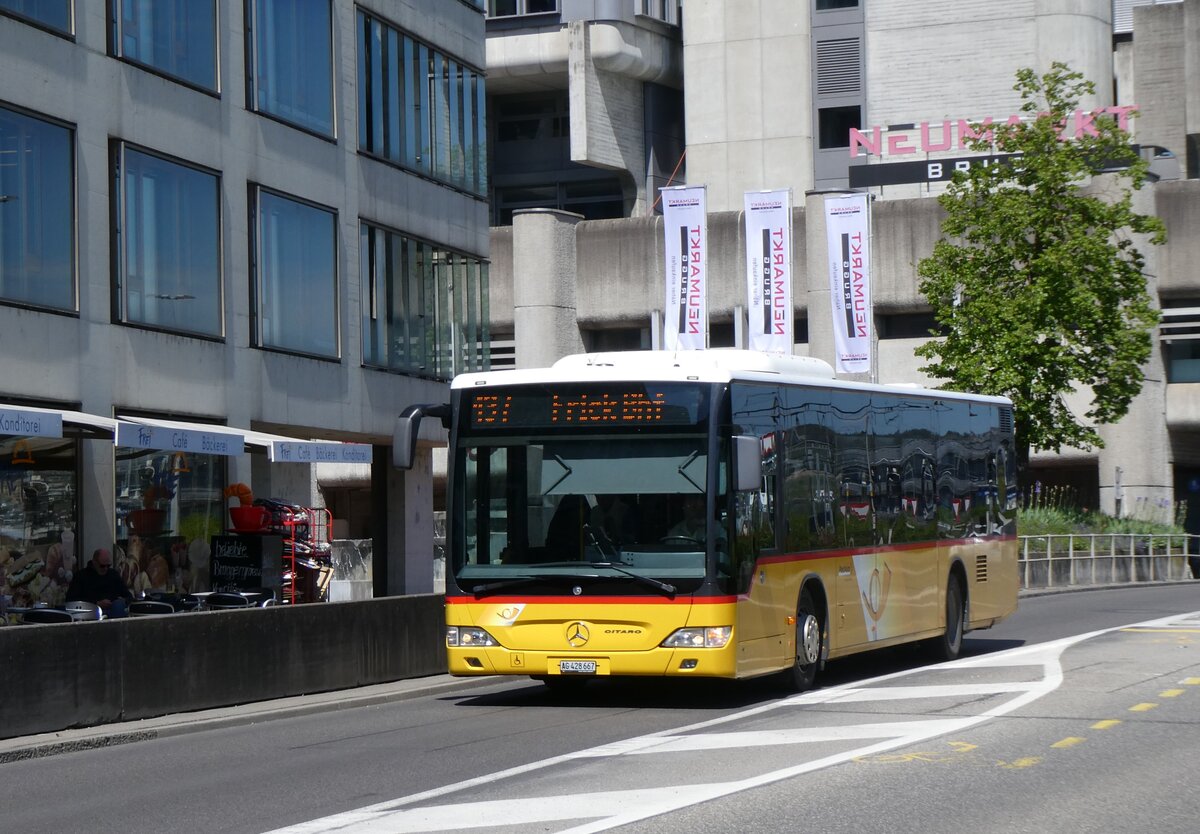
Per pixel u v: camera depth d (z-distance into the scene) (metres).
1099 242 40.31
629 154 66.75
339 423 32.91
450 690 19.91
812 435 18.03
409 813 10.19
